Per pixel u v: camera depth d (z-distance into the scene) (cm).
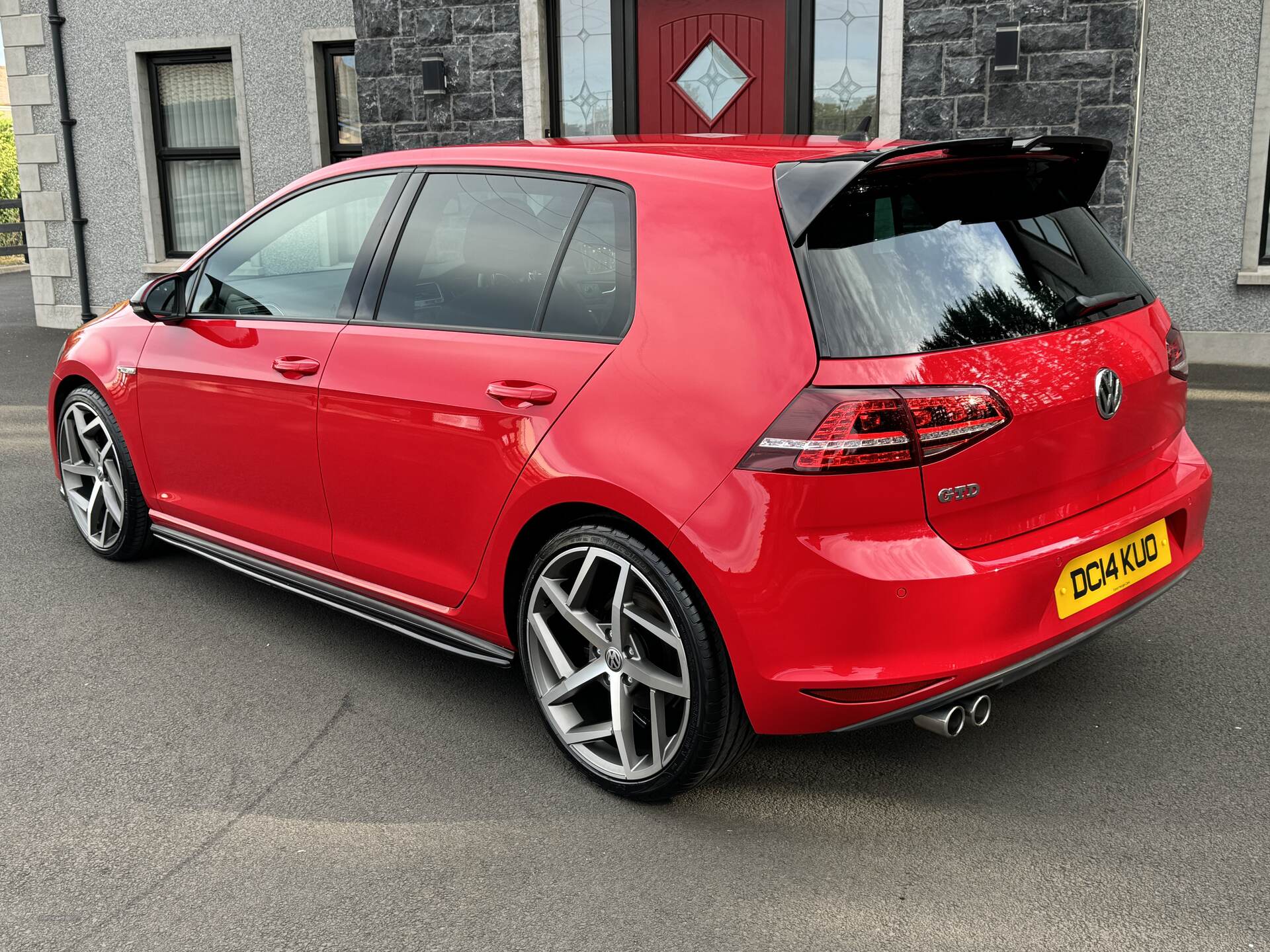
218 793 285
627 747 275
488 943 227
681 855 256
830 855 255
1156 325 288
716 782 288
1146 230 842
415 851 259
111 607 411
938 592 229
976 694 243
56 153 1159
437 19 834
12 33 1136
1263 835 257
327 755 304
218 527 393
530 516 278
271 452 356
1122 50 698
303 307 352
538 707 296
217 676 354
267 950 225
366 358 322
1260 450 589
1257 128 802
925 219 251
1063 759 294
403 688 346
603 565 271
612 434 258
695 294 252
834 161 242
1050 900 236
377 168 342
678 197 264
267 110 1076
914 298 238
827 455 224
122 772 296
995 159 266
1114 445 266
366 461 323
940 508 231
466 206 312
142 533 441
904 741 308
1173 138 823
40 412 761
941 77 731
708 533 239
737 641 241
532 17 813
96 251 1170
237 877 249
